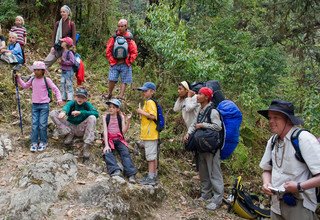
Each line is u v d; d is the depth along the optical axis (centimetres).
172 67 839
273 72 1059
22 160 512
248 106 930
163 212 535
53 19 1016
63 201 455
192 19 1169
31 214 427
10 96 642
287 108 328
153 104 557
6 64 740
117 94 803
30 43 923
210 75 836
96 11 1041
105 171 536
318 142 321
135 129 689
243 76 978
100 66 943
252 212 570
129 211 489
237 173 746
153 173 560
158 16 877
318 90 759
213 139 540
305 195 330
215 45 1061
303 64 854
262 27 964
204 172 585
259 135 905
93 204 461
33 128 538
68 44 650
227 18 1093
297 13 820
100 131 627
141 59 932
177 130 759
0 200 440
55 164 491
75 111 529
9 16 927
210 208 566
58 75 791
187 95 606
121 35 703
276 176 339
